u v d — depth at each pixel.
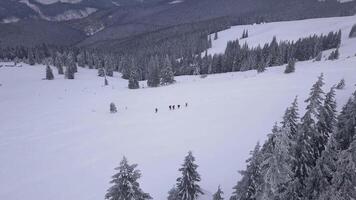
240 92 59.47
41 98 77.88
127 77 120.88
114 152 38.00
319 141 19.66
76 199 28.20
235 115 46.03
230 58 116.44
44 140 45.06
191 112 51.78
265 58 110.75
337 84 51.34
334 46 127.50
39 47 174.88
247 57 112.31
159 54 191.50
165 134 42.38
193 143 37.59
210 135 39.50
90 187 30.12
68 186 30.64
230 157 32.25
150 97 67.69
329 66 71.62
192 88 71.19
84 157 37.47
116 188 14.93
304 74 66.81
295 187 14.99
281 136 11.98
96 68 145.38
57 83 98.81
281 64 102.56
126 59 149.38
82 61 146.38
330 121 20.88
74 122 54.41
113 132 46.25
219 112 48.97
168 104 59.62
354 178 11.48
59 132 48.72
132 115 55.22
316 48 112.12
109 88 88.38
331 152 14.43
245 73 86.19
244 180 18.94
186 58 154.88
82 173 33.12
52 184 31.25
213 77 87.56
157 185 28.53
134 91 77.94
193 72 123.12
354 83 50.72
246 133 38.31
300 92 51.88
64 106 67.75
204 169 30.23
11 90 88.75
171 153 35.53
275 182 11.73
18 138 46.75
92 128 49.69
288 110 21.12
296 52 112.06
